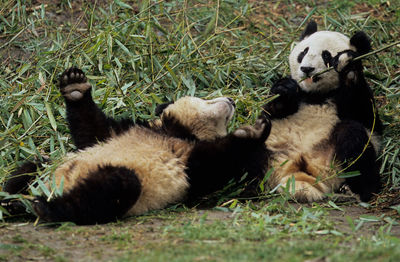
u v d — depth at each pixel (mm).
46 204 10312
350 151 12734
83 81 12188
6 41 18047
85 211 10086
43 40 18078
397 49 18469
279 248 8141
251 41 18500
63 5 19906
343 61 12883
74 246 8852
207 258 7664
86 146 12242
